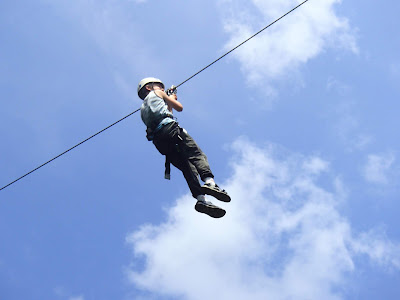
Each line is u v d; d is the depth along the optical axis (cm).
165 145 718
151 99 726
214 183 702
